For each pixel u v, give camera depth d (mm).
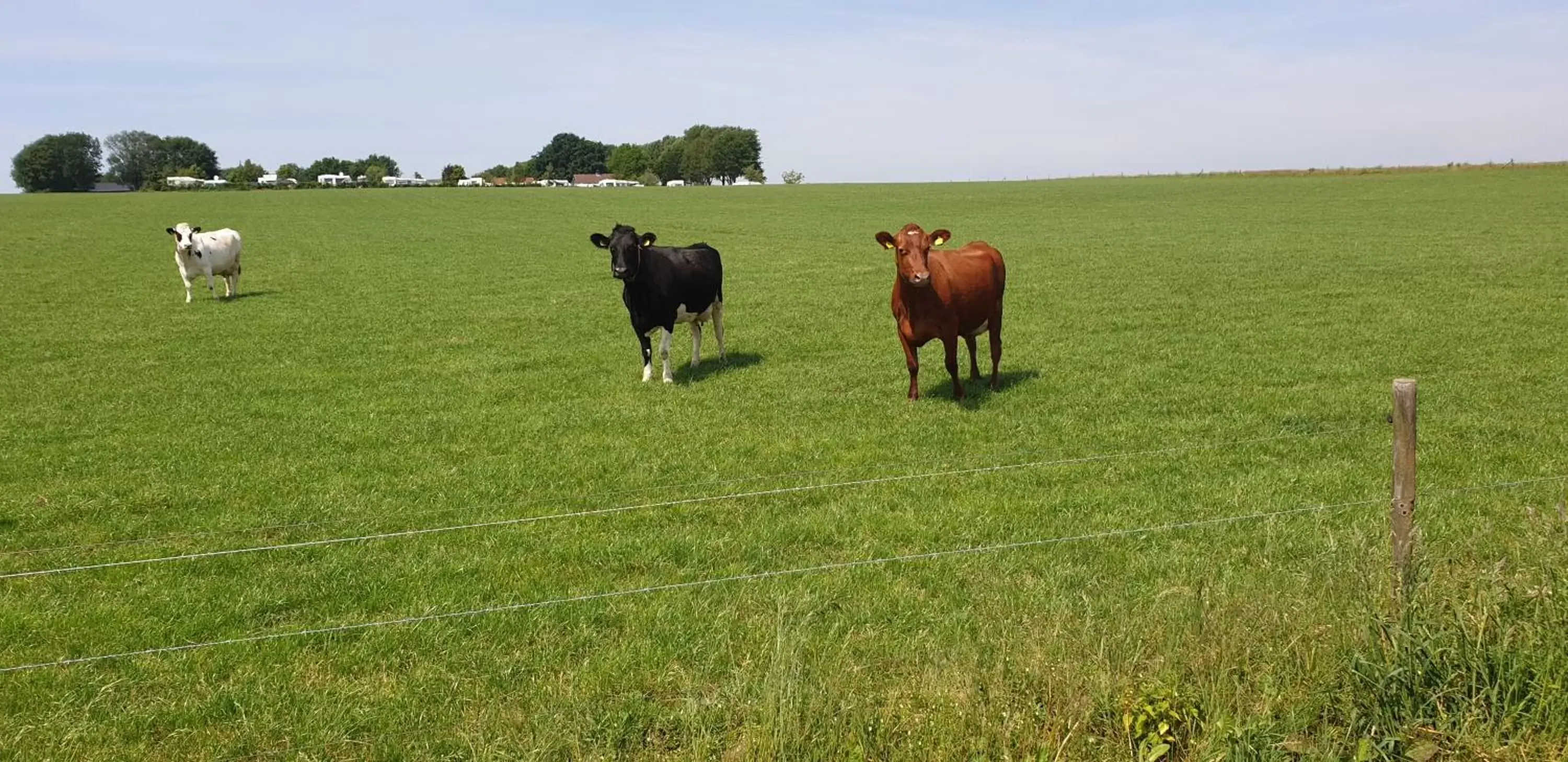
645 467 9367
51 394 13172
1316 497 7863
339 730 4863
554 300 22062
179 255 22156
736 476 9062
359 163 187750
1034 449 9594
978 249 11961
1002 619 5504
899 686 4867
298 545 7371
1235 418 10461
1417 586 4863
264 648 5781
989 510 7816
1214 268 24625
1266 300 18891
